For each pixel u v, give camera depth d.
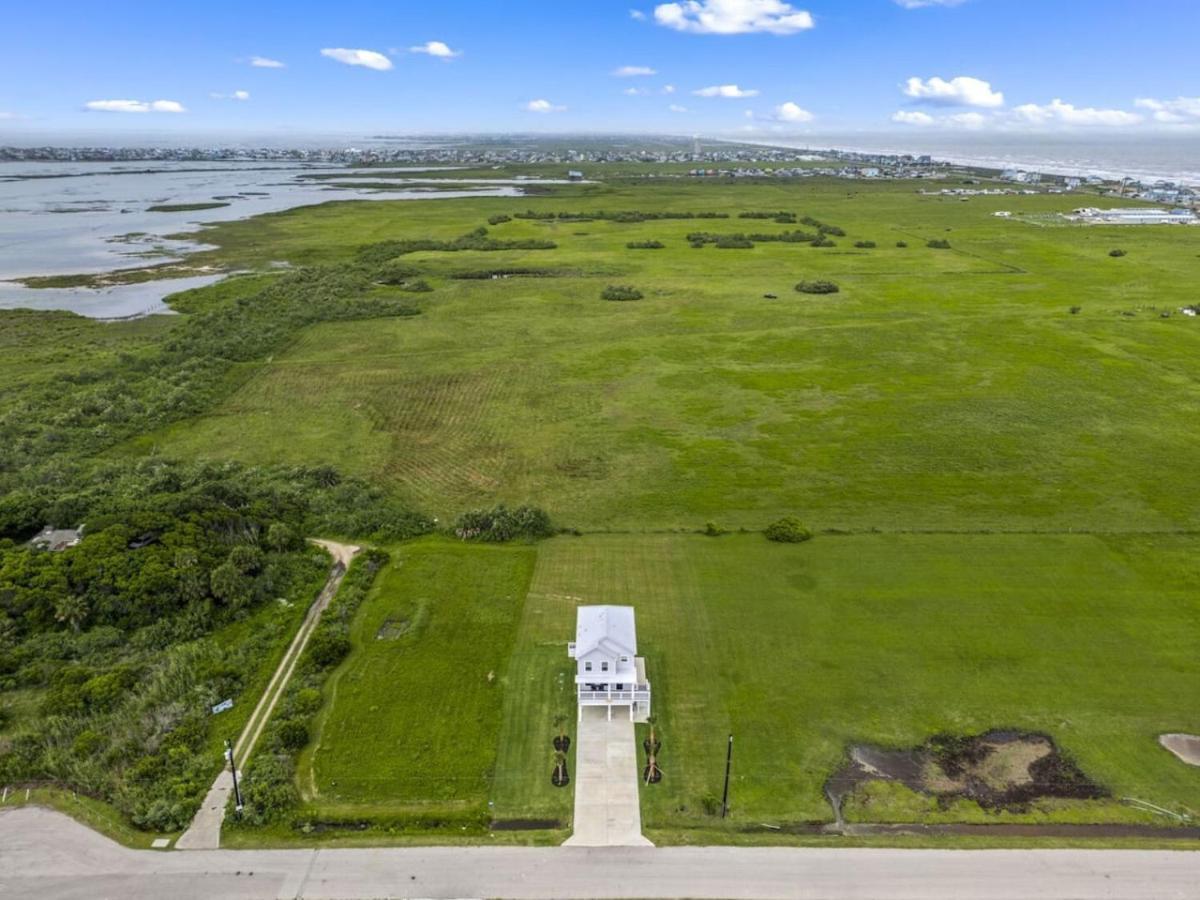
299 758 33.91
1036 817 30.95
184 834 29.89
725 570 48.00
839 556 49.41
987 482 59.41
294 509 54.38
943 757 33.88
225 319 100.81
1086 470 61.06
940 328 100.50
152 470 59.72
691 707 36.75
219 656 40.16
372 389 80.25
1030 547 50.28
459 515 55.25
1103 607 44.03
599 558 49.56
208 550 46.62
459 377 83.56
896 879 28.05
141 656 40.12
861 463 62.97
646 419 72.50
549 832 30.16
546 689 38.03
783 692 37.69
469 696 37.56
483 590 46.16
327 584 47.38
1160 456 63.34
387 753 34.09
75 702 36.19
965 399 76.31
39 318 106.25
